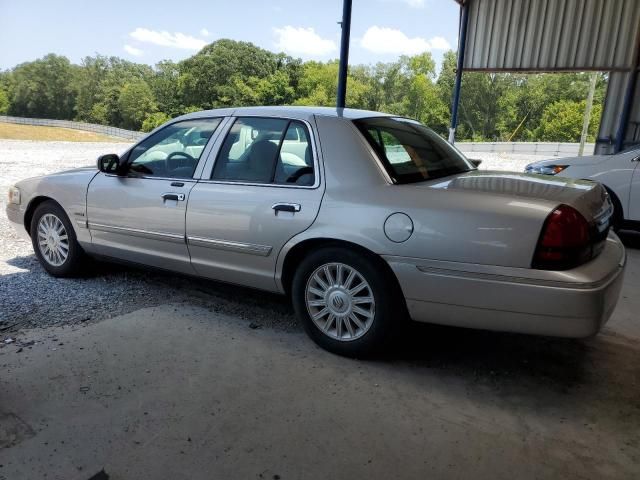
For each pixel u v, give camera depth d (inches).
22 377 109.9
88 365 115.8
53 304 150.9
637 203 249.8
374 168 118.1
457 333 140.2
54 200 171.0
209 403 102.6
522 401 107.0
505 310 103.2
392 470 84.7
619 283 108.7
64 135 1920.5
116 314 145.0
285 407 101.9
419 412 101.8
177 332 134.6
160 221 146.0
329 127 125.3
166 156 149.2
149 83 3609.7
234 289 168.1
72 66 4335.6
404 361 123.0
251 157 133.7
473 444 92.2
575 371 120.6
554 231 98.5
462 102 2502.5
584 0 537.0
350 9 304.5
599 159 263.3
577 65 551.8
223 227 134.0
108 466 84.2
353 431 94.8
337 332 123.7
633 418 102.0
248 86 2719.0
